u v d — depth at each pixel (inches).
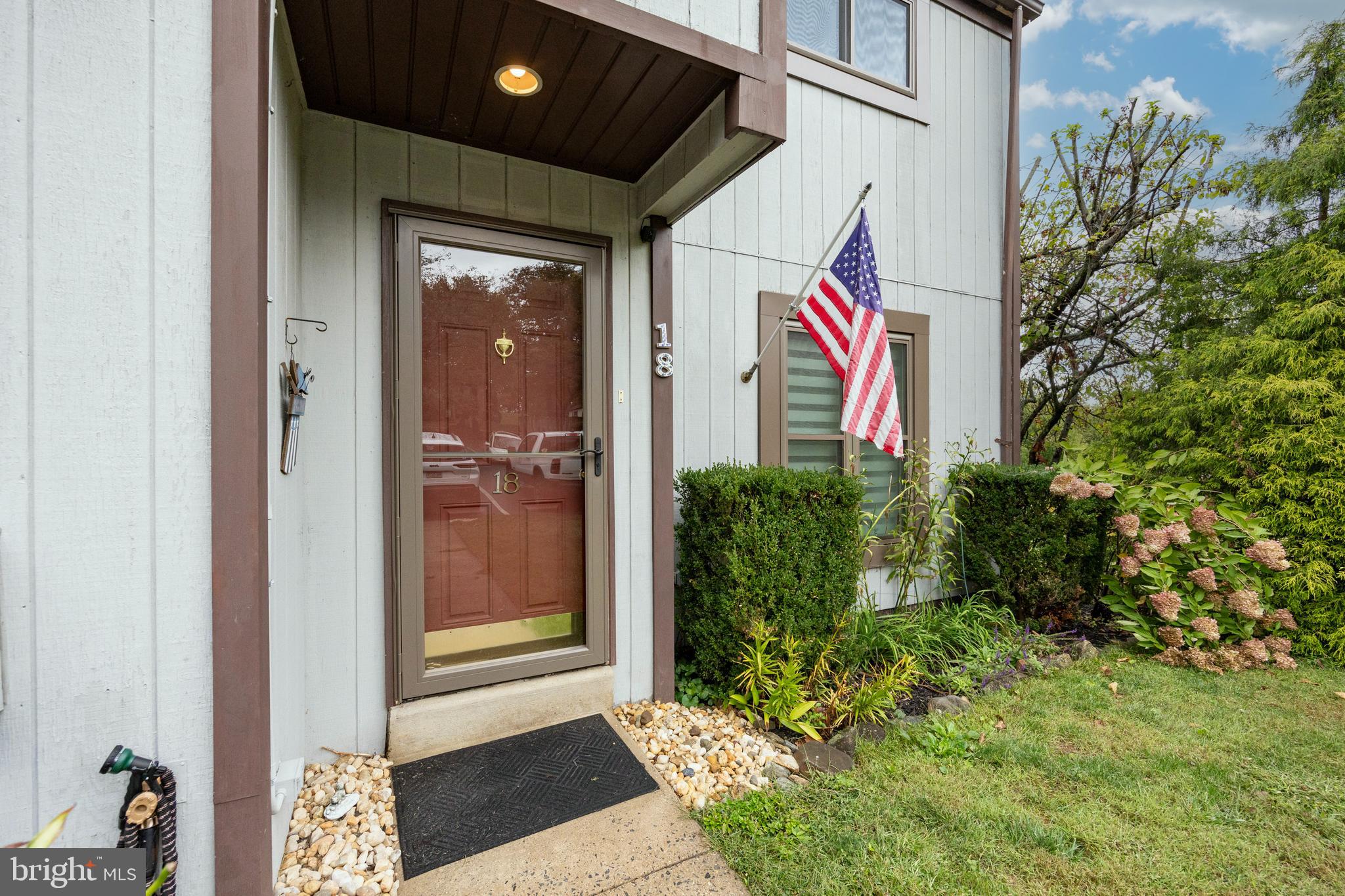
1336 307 145.9
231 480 46.6
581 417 107.9
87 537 43.4
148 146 45.0
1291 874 69.6
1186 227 224.7
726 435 146.0
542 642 104.6
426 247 95.3
